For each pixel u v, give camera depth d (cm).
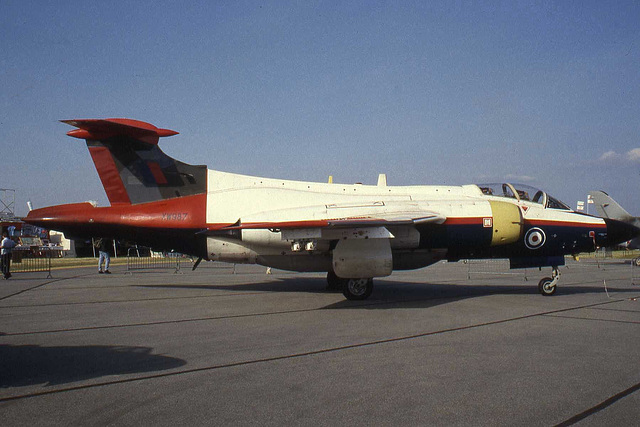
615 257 4056
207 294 1181
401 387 433
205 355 555
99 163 1217
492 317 819
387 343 616
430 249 1159
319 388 431
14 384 444
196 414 368
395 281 1580
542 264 1202
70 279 1697
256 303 1009
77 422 353
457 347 592
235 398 405
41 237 4472
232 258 1201
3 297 1134
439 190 1245
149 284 1463
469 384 441
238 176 1247
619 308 924
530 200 1228
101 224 1197
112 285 1438
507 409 377
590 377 463
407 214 1065
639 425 345
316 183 1244
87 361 528
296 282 1518
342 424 348
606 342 618
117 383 447
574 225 1195
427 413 369
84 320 803
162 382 450
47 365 511
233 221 1175
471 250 1165
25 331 706
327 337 655
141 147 1223
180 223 1184
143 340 639
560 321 778
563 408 379
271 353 564
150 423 351
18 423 351
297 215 1076
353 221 962
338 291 1241
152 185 1225
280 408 381
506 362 519
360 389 428
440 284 1462
